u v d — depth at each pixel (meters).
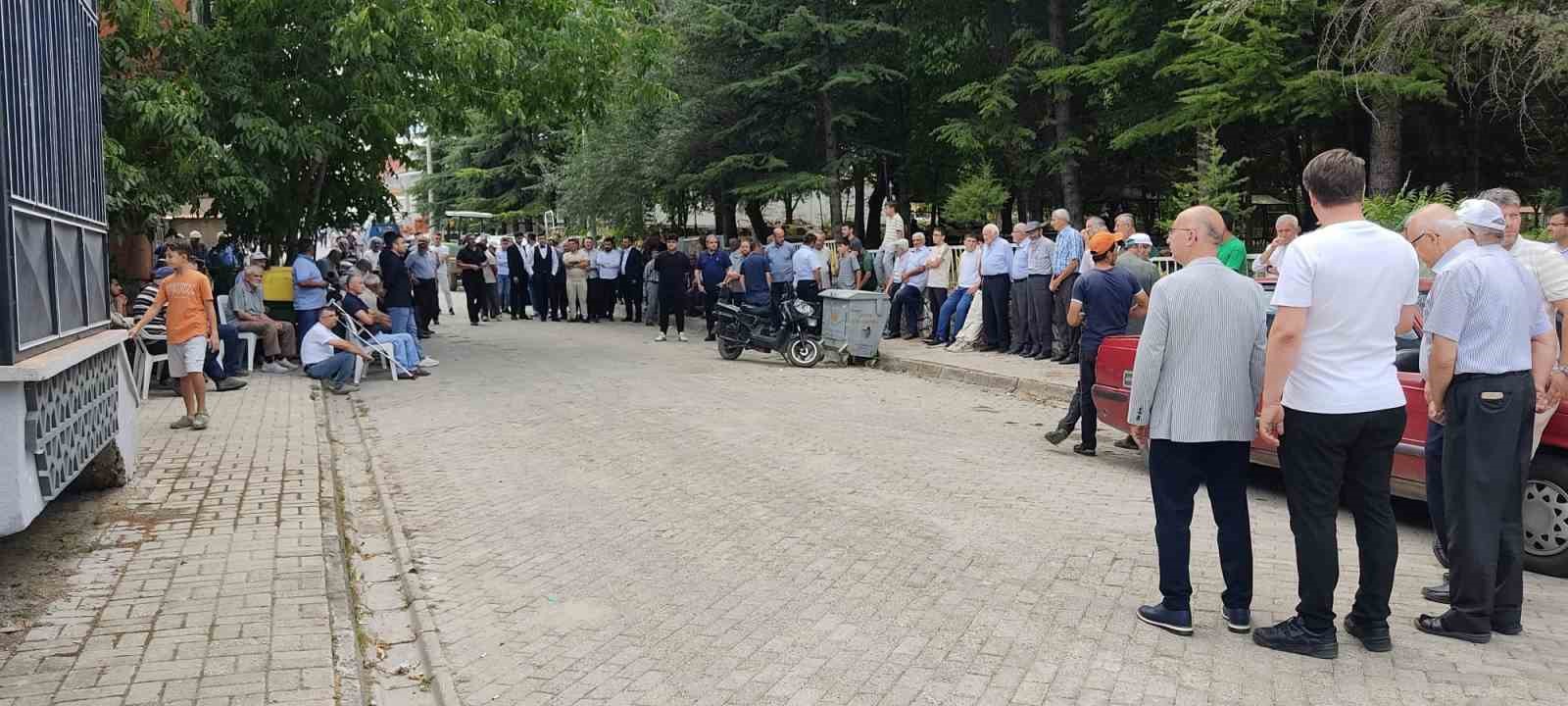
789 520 7.16
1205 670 4.66
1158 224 20.06
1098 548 6.47
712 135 28.83
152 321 12.85
